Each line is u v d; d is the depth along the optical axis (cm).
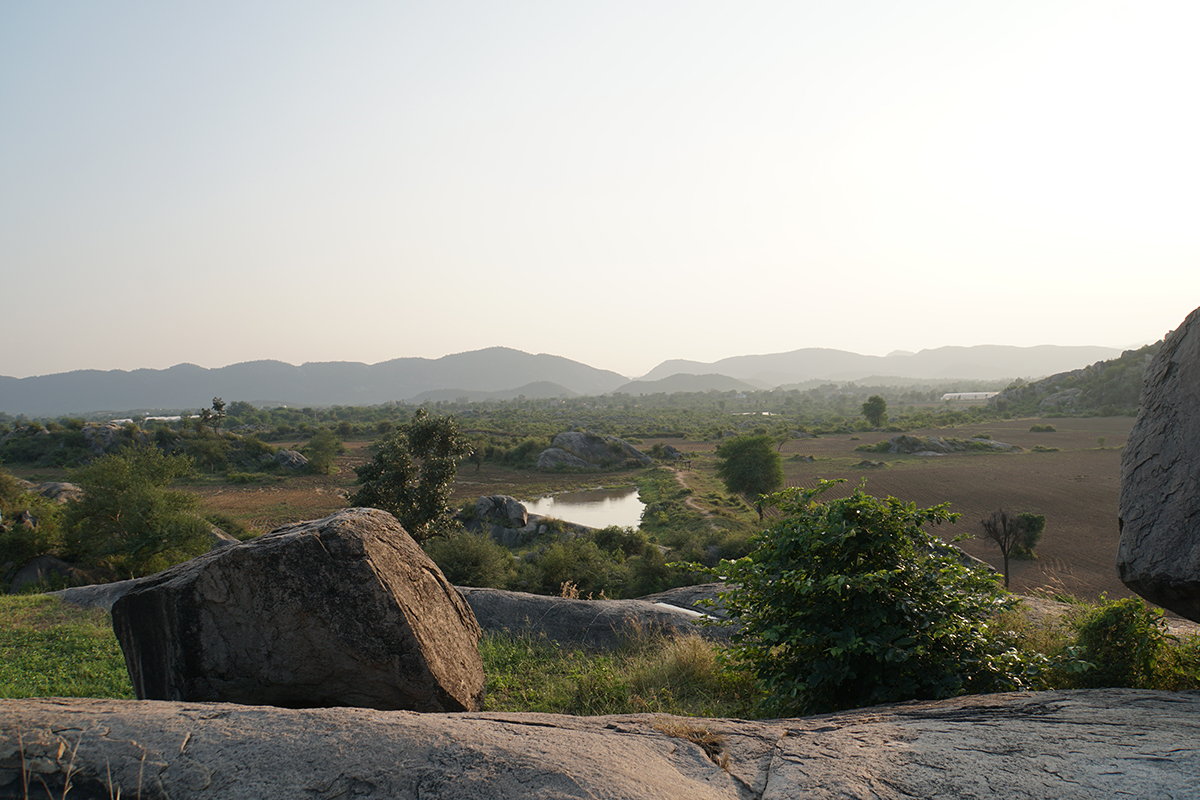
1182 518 421
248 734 251
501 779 230
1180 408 447
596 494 6347
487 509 4019
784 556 504
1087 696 367
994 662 458
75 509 2531
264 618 437
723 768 267
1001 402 15125
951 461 7200
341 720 265
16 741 236
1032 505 4338
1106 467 6225
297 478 6894
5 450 7094
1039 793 234
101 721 254
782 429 12506
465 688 492
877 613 449
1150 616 479
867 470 6694
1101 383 13475
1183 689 446
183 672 436
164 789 221
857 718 345
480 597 980
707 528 4209
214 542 2812
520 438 10038
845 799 233
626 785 234
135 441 7356
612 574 2639
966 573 492
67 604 1242
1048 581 2467
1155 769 247
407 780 229
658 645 852
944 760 264
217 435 8169
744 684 608
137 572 2478
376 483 2569
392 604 448
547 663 811
